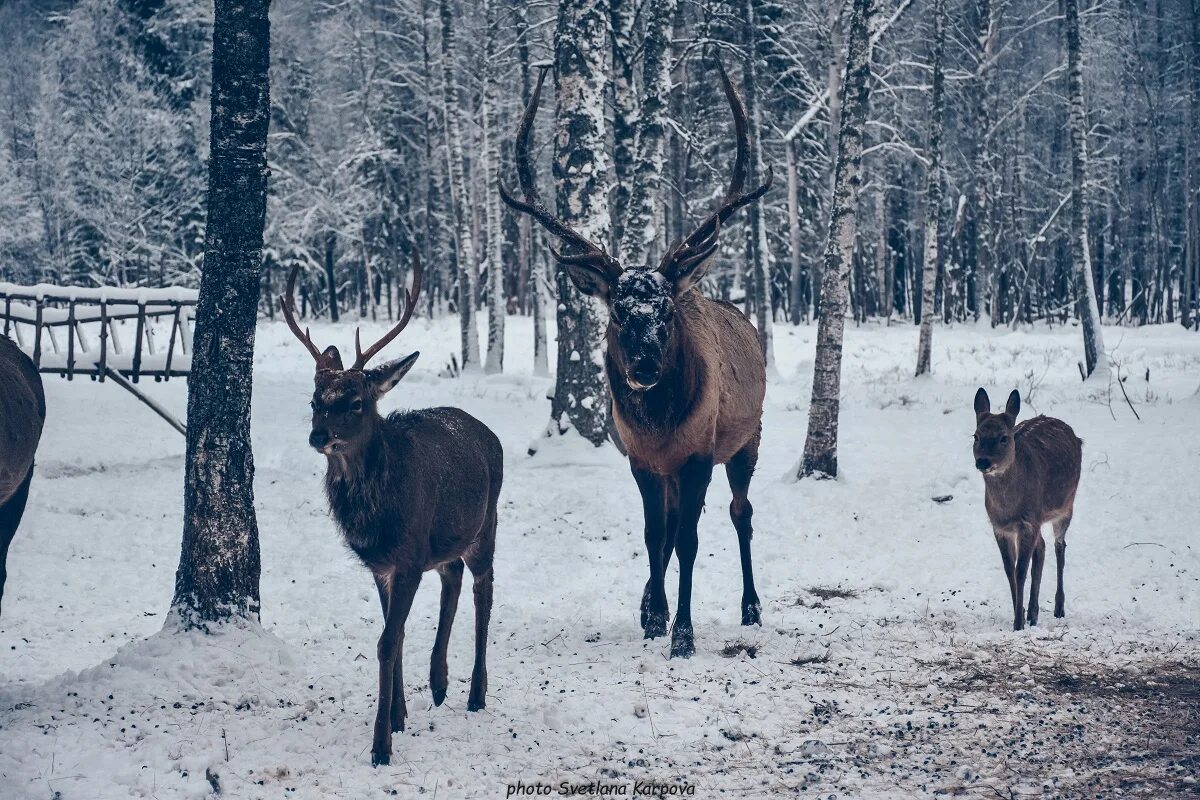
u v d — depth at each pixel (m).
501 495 13.63
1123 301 47.72
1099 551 10.79
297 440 16.61
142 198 42.91
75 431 17.02
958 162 44.59
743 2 26.33
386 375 5.97
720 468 15.35
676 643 7.88
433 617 8.93
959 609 9.23
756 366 9.53
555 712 6.46
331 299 46.41
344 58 45.09
